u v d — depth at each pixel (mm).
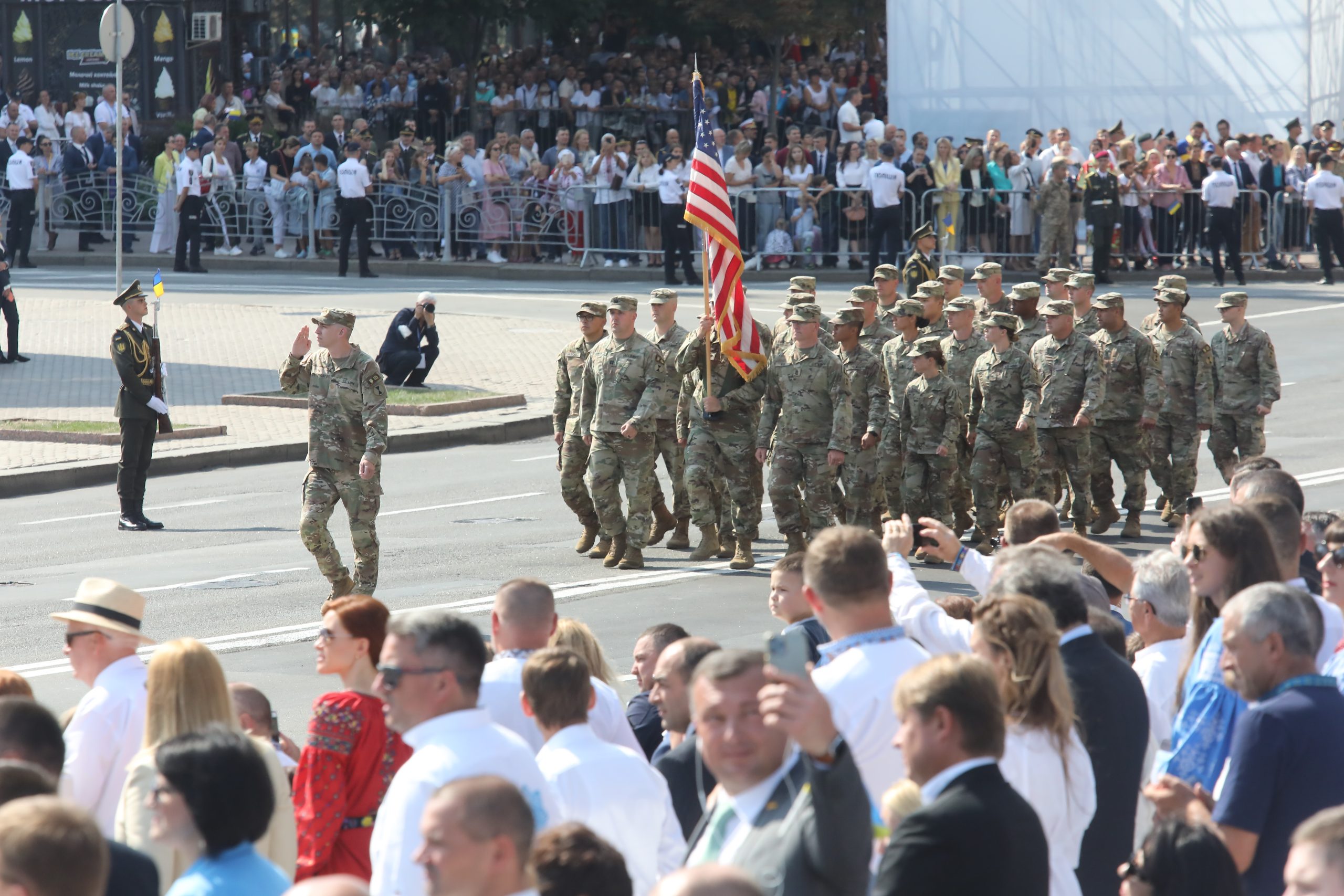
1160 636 18594
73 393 66875
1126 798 15531
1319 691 14344
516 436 61125
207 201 103062
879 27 135375
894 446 43250
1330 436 54125
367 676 17359
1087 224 87562
